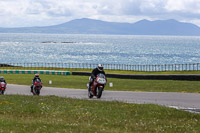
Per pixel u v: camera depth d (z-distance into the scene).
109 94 44.38
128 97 40.09
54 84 71.69
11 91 54.44
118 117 23.27
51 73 115.12
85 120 22.02
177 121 22.75
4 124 18.78
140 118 23.47
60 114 24.05
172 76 79.81
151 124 21.30
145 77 84.62
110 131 18.09
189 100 36.06
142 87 60.19
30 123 19.50
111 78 91.56
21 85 66.62
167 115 24.86
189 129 19.95
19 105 27.67
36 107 26.50
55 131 17.41
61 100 33.38
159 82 72.06
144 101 35.47
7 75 107.75
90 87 39.41
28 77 97.00
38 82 45.97
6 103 29.23
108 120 21.97
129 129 19.25
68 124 19.67
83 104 30.05
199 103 33.41
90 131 17.83
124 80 82.00
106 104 30.59
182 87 58.53
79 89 56.00
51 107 26.97
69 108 26.73
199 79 75.31
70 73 113.00
